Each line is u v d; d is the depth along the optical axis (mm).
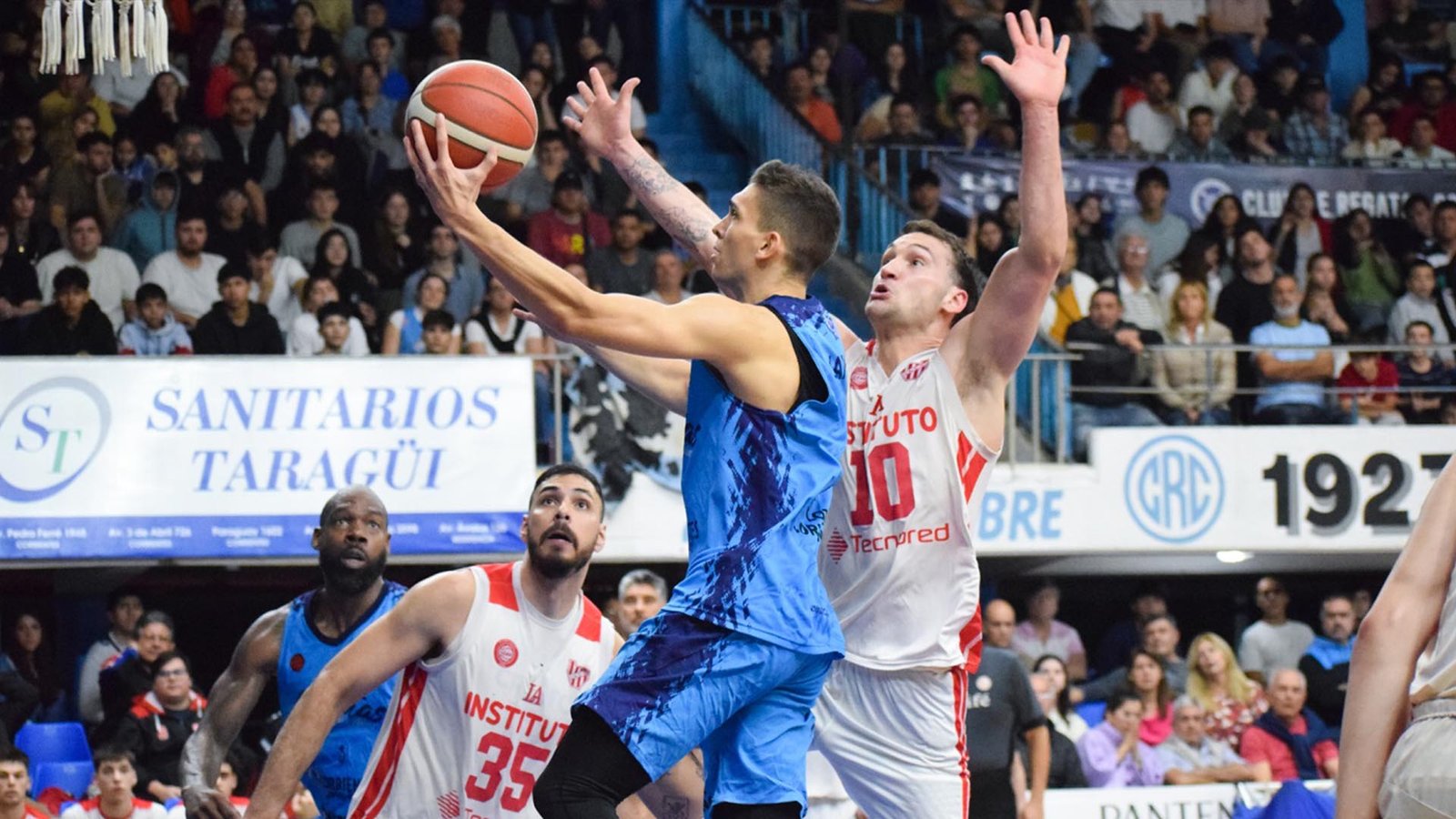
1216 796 9992
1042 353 12609
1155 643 11703
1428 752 2658
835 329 4098
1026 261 4461
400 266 13328
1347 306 14898
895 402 4676
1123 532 12016
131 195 13164
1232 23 17000
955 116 15656
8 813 8547
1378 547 12281
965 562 4688
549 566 4953
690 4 16344
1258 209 15258
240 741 10773
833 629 3797
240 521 10820
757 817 3779
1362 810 2697
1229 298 13930
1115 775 10641
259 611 13211
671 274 12953
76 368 10781
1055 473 11992
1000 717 8562
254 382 10945
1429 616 2707
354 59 14625
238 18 14141
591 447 11406
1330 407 13477
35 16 13953
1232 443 12203
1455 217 15445
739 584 3674
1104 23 16719
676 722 3629
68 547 10625
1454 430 12375
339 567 5551
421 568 12492
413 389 11086
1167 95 16047
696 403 3816
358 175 13648
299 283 12859
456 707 4988
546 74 14992
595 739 3627
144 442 10781
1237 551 12172
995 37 16344
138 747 9797
